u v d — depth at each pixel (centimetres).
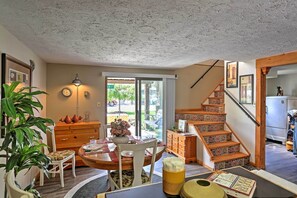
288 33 221
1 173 186
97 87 450
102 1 147
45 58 363
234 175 121
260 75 378
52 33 222
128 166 222
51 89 412
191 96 542
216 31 215
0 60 195
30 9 161
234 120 443
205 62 554
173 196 102
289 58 320
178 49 295
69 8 159
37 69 337
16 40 238
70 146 371
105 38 241
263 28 204
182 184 103
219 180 113
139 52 316
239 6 154
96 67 448
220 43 263
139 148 215
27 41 253
